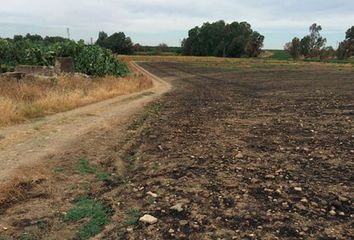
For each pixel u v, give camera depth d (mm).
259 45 149750
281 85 33375
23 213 5836
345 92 25156
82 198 6441
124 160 8898
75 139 10344
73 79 21656
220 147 9664
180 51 184875
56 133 10961
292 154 8812
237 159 8492
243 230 5094
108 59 31641
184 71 64625
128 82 28062
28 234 5184
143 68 75250
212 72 60844
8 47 27766
